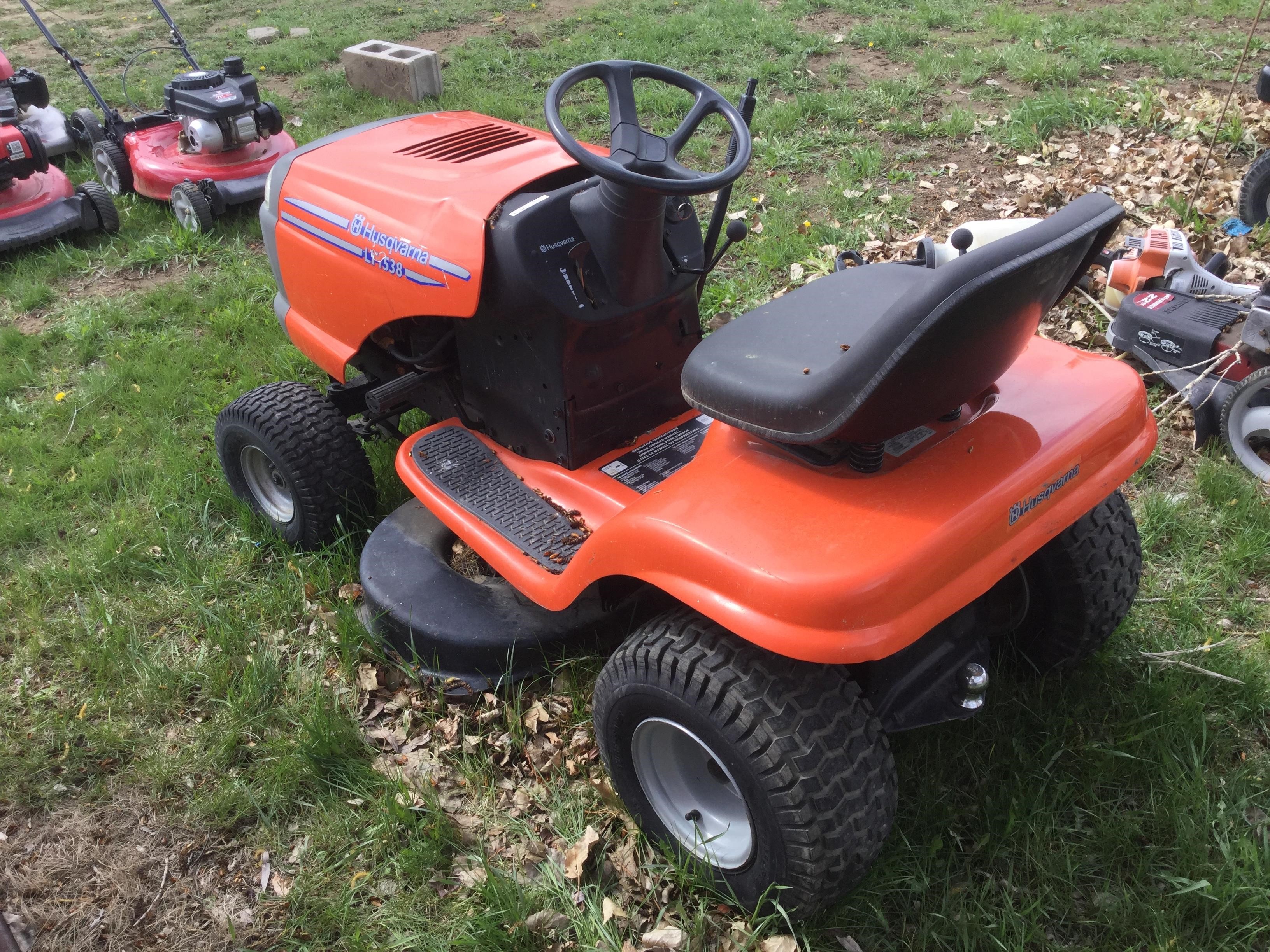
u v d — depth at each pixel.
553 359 2.82
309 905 2.45
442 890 2.47
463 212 2.82
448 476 3.09
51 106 8.80
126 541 3.71
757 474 2.18
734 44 8.76
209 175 6.26
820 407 1.93
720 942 2.28
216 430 3.62
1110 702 2.74
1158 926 2.18
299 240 3.43
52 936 2.41
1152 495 3.53
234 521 3.84
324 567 3.43
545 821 2.63
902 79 7.78
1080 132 6.65
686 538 2.04
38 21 6.72
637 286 2.79
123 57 10.25
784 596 1.87
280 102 8.30
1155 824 2.41
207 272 5.86
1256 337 3.50
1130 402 2.32
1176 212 5.32
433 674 2.96
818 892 2.10
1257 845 2.38
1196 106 6.67
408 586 3.06
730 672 2.05
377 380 3.69
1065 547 2.51
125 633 3.27
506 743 2.82
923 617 1.94
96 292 5.66
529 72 8.66
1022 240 1.78
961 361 1.88
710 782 2.38
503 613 2.94
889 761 2.11
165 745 2.92
